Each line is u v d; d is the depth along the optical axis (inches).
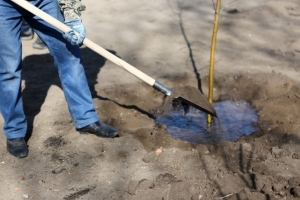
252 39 201.0
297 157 134.1
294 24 213.5
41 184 129.3
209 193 122.5
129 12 227.8
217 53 190.4
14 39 131.6
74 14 132.3
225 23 214.5
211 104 150.2
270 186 123.3
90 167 134.1
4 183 130.3
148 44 199.3
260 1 233.6
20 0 127.0
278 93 166.4
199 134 150.2
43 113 157.0
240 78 173.2
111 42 201.6
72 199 124.1
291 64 182.4
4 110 137.3
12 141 139.6
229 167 132.0
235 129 152.2
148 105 162.4
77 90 141.6
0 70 133.8
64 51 137.9
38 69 184.4
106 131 143.4
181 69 180.4
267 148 138.9
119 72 179.6
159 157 135.1
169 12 226.8
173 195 123.0
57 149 141.1
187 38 202.8
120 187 127.0
